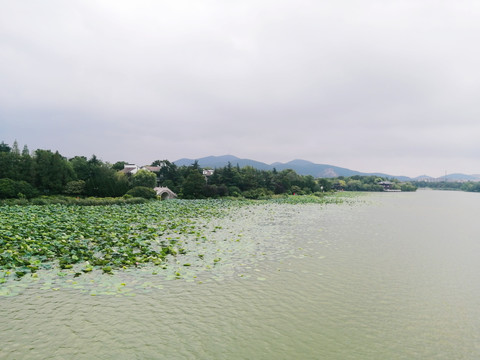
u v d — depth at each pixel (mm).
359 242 22609
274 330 8820
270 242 21500
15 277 11953
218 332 8586
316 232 26812
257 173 113750
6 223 21422
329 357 7559
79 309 9602
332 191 141125
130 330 8484
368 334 8781
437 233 28688
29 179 60875
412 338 8617
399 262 17031
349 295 11766
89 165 78188
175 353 7461
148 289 11477
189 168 98375
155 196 64688
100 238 19109
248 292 11648
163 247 17969
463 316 10148
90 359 7066
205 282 12516
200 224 29141
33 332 8164
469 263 17125
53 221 24266
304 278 13594
